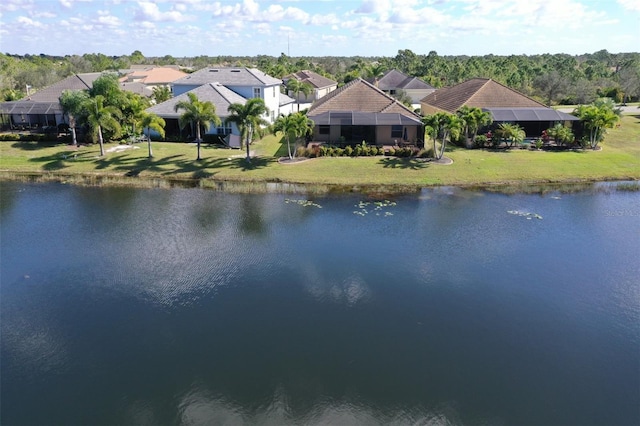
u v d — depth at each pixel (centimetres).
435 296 2130
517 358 1719
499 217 3112
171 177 3888
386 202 3372
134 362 1667
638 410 1479
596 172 4100
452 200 3438
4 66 10456
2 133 5197
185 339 1797
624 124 6241
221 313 1970
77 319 1922
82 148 4734
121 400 1495
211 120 4225
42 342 1772
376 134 4822
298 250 2577
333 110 5066
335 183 3769
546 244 2706
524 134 4959
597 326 1925
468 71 10556
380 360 1691
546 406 1490
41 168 4116
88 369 1630
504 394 1539
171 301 2059
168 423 1409
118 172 4003
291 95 9338
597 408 1484
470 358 1712
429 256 2527
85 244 2639
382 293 2147
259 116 4559
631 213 3222
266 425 1406
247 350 1734
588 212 3228
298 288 2177
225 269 2350
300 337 1814
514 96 5475
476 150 4744
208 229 2858
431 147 4628
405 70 13875
